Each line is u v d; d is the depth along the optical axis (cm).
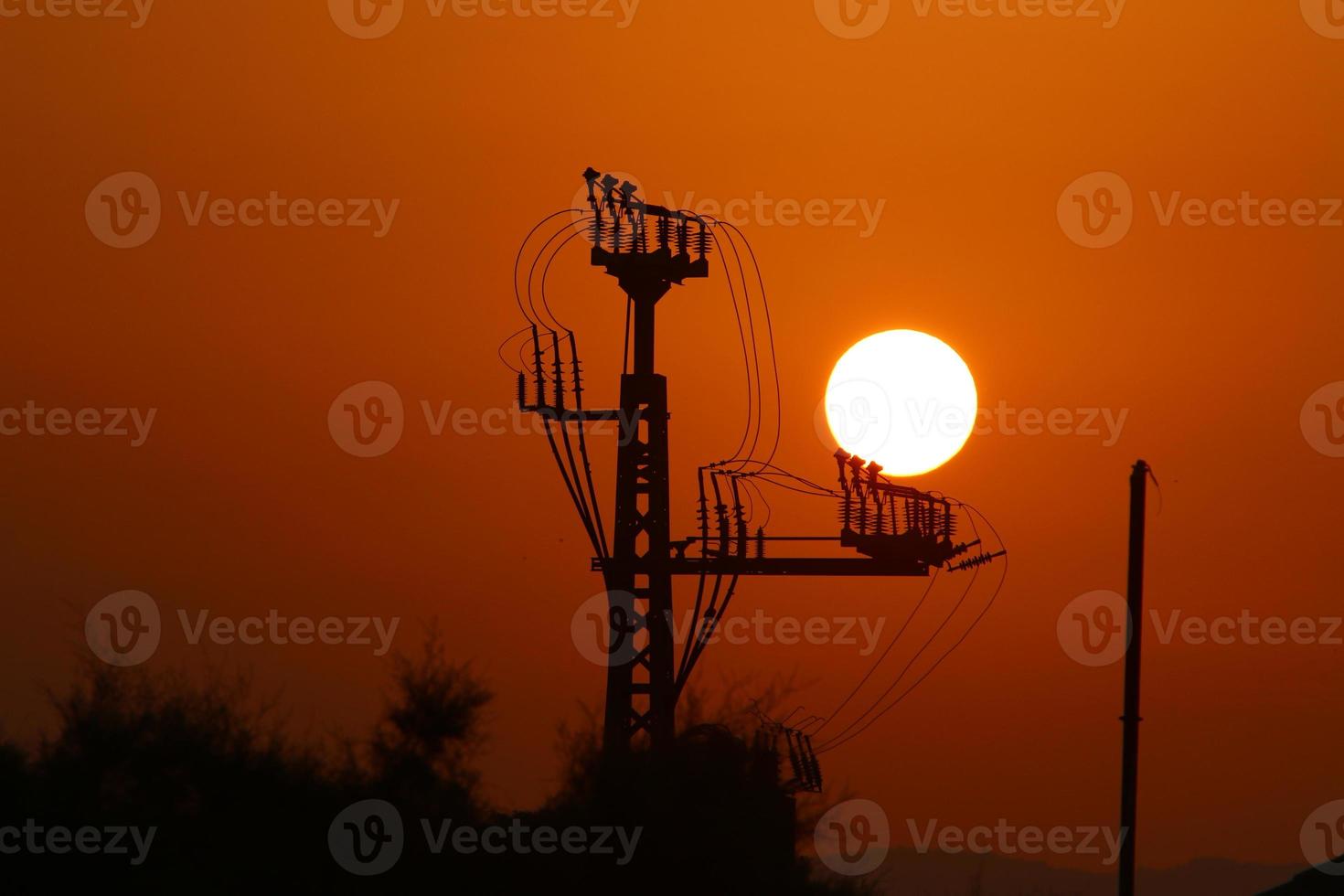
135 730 8862
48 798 8656
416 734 9425
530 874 9025
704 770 9412
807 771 10050
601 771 9381
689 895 9156
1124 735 8812
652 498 12006
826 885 9469
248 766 8888
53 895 8469
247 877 8638
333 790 9025
